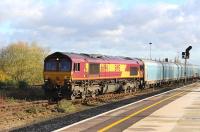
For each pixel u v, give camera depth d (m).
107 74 45.69
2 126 21.52
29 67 59.81
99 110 28.86
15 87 46.28
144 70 60.31
